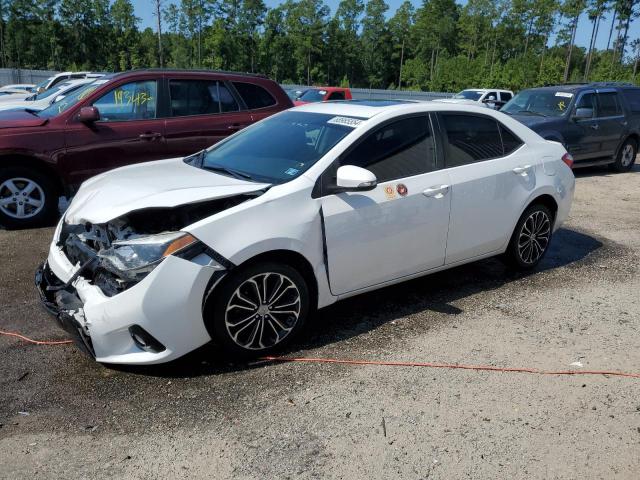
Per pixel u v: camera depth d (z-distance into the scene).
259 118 7.86
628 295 5.22
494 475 2.78
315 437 3.03
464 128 4.91
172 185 3.89
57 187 6.94
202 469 2.78
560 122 10.96
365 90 43.56
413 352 3.99
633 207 8.95
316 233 3.86
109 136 6.95
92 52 77.56
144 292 3.28
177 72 7.43
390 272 4.39
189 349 3.51
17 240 6.35
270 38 79.31
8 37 74.56
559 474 2.80
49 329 4.21
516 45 79.62
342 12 96.44
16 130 6.52
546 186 5.40
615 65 51.09
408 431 3.10
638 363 3.93
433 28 90.31
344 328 4.34
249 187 3.80
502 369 3.79
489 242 5.07
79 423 3.11
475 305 4.86
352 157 4.14
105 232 3.65
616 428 3.18
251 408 3.28
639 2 63.03
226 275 3.52
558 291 5.27
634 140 12.41
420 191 4.39
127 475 2.73
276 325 3.85
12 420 3.12
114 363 3.41
